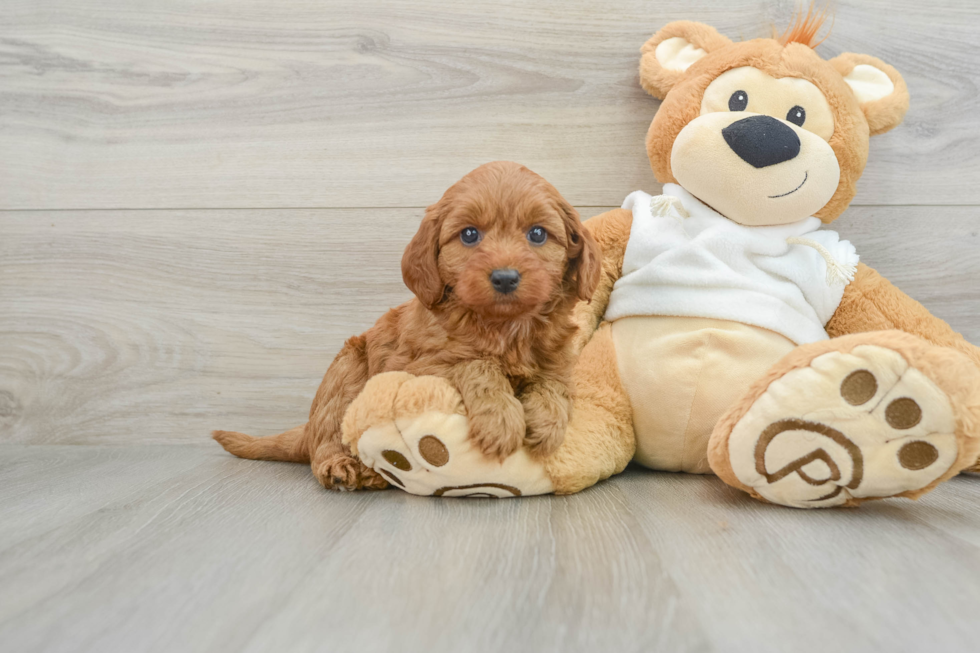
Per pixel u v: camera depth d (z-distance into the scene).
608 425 1.47
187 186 1.96
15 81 1.98
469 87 1.92
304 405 1.95
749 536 1.06
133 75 1.96
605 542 1.04
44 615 0.80
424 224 1.29
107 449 1.91
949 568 0.91
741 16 1.89
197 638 0.73
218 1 1.94
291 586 0.88
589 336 1.61
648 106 1.90
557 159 1.92
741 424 1.21
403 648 0.71
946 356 1.07
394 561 0.96
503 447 1.22
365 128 1.93
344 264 1.94
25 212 2.00
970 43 1.89
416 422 1.22
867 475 1.13
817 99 1.55
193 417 1.96
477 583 0.88
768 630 0.74
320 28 1.93
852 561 0.94
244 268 1.95
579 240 1.34
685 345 1.46
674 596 0.83
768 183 1.48
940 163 1.89
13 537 1.09
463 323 1.30
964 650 0.69
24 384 1.99
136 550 1.02
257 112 1.95
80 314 1.98
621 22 1.90
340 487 1.40
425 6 1.92
